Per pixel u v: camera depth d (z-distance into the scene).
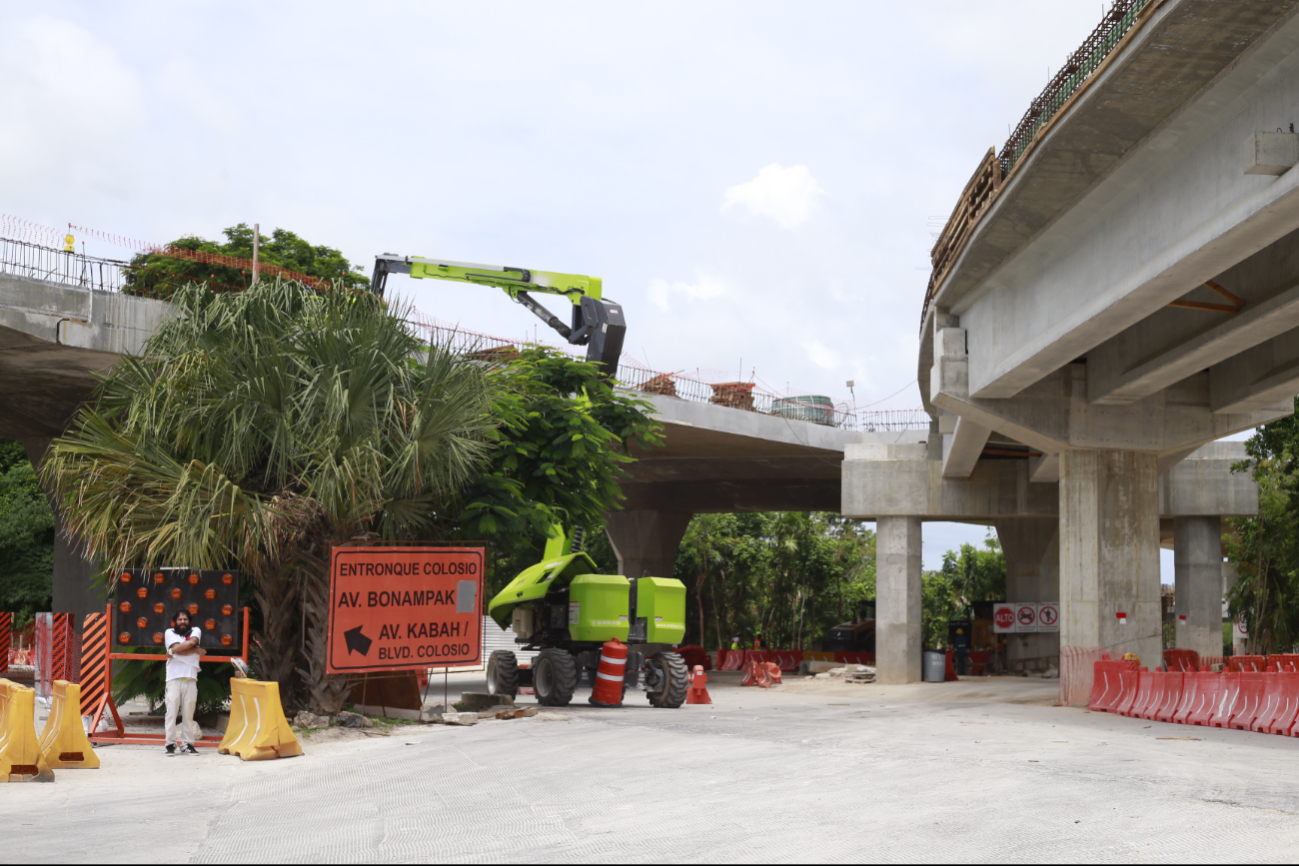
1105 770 10.94
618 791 9.53
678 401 35.56
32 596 33.06
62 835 7.67
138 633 13.88
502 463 19.95
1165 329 20.22
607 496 22.52
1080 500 23.98
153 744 13.76
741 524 63.47
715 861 6.57
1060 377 23.92
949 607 70.88
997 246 19.06
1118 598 23.70
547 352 23.81
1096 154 14.88
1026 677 40.97
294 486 15.52
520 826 7.89
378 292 29.91
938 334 24.23
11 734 10.60
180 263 34.22
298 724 15.27
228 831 7.82
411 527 17.53
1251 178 12.49
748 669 45.62
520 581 23.94
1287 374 20.53
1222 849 6.90
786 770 10.89
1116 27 13.66
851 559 65.69
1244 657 23.61
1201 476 35.72
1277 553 37.47
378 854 6.92
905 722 17.98
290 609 16.33
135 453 14.65
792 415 41.03
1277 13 11.27
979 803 8.76
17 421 27.06
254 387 14.82
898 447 35.97
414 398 15.61
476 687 28.91
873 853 6.78
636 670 22.36
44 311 20.55
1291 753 13.03
